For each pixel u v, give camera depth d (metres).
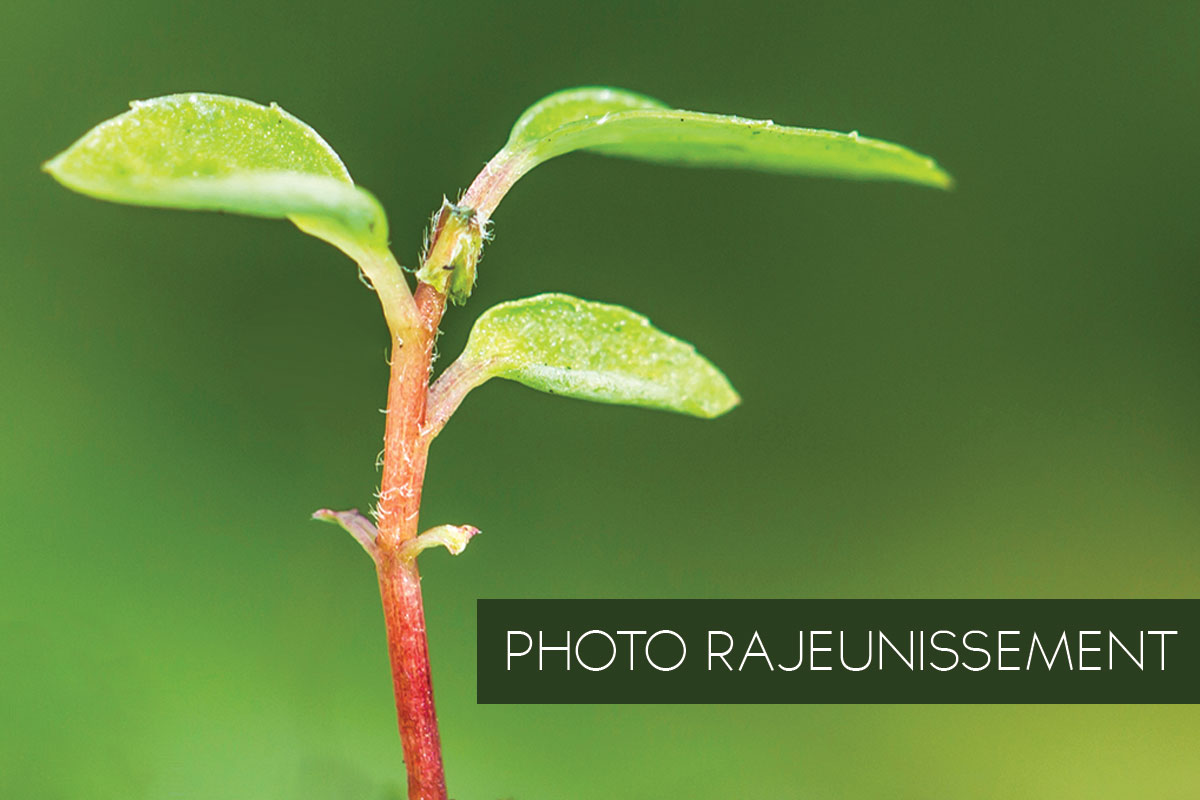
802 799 0.18
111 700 0.17
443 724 0.19
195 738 0.16
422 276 0.13
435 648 0.22
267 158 0.13
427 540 0.13
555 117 0.14
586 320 0.13
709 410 0.13
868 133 0.27
